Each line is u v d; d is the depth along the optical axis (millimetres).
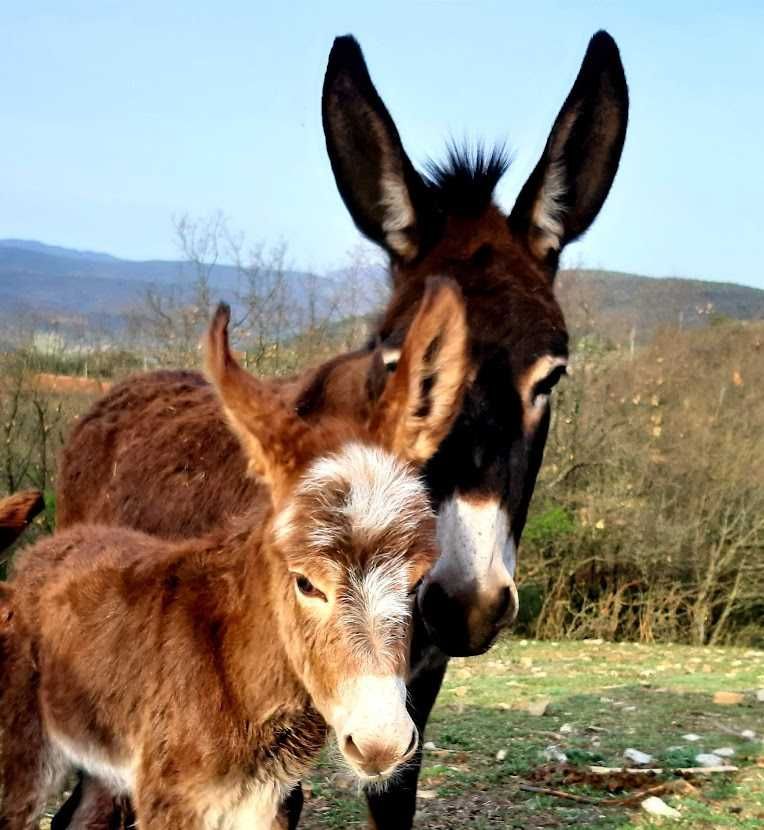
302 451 1503
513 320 1664
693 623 6473
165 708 1598
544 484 6668
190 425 2025
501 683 4016
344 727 1385
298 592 1455
